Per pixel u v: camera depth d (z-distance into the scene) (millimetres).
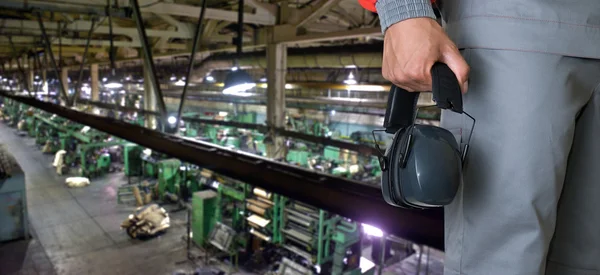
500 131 725
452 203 852
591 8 695
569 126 708
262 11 9953
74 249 11477
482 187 753
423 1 701
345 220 8656
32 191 16719
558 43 688
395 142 796
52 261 10750
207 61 17547
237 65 4922
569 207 830
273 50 10406
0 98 42719
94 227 13023
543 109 694
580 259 830
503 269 733
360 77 17891
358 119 23031
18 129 32438
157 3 8703
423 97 14164
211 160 3820
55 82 25062
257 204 9992
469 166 777
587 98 745
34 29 10797
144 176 18578
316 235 8695
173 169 15430
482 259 763
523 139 704
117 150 21984
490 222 743
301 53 13359
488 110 738
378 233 8383
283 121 10750
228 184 11141
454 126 826
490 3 724
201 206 11258
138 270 10383
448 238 864
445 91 644
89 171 18688
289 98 19328
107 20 11547
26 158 22656
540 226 708
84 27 11242
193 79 19062
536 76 693
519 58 701
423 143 745
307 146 17953
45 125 26797
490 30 721
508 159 717
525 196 705
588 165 788
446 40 690
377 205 2102
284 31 10172
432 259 11406
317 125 21375
